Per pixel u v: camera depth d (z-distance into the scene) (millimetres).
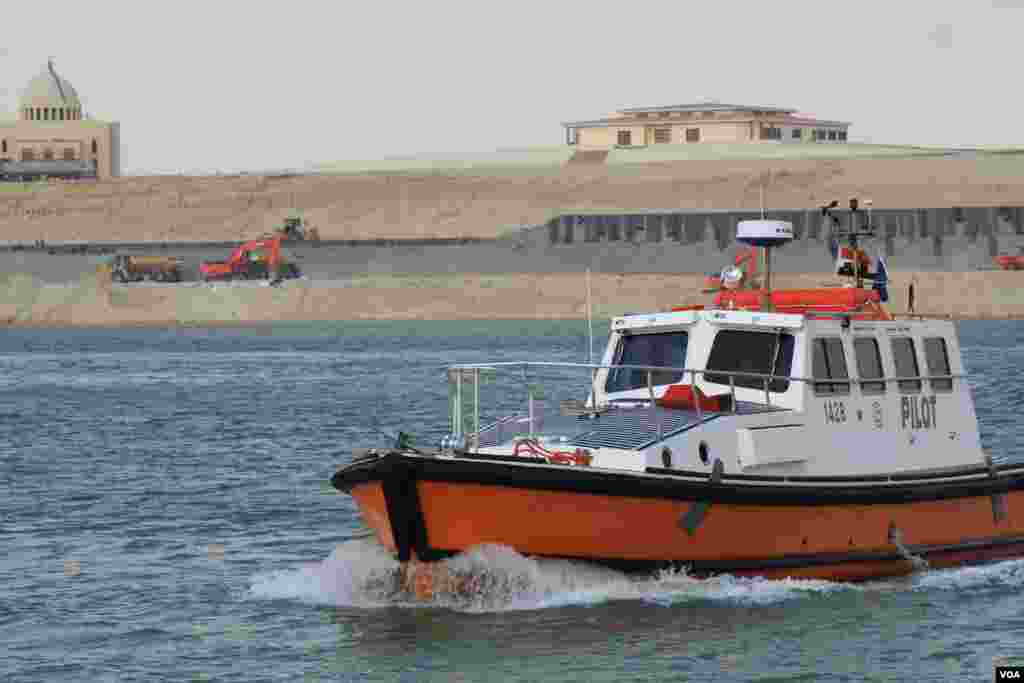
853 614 59344
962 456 68250
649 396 62469
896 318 67688
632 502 57188
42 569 73250
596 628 56750
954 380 68312
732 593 60188
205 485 101812
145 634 60312
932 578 64875
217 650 57531
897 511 63719
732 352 63125
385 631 57312
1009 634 57312
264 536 81625
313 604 63188
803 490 60094
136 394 195500
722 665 53531
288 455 119812
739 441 60281
